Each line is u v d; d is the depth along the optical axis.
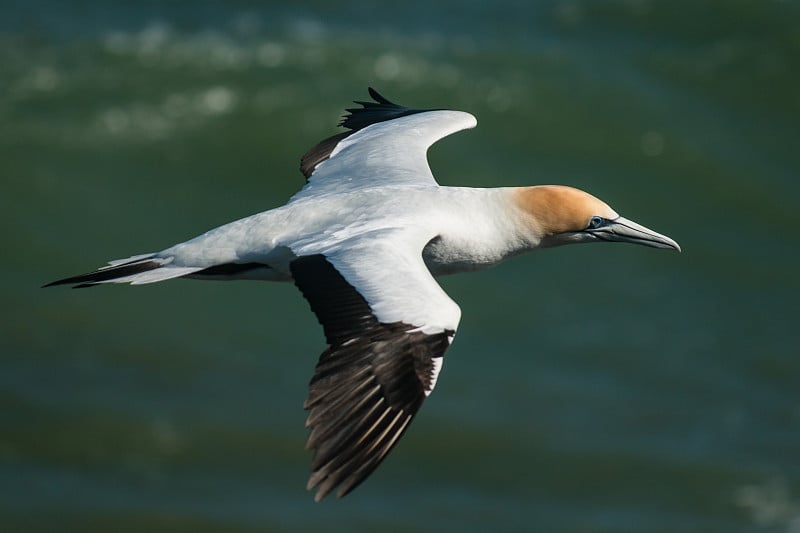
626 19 36.94
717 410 24.28
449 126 13.16
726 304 27.81
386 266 9.55
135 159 30.97
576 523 21.05
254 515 20.52
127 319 25.67
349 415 8.63
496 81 33.75
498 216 11.76
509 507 21.36
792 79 35.22
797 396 24.81
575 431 23.41
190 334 25.41
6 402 22.86
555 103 33.72
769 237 30.66
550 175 32.03
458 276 27.61
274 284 26.75
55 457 21.67
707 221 31.11
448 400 24.00
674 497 21.83
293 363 24.91
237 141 31.70
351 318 9.14
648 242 12.20
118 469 21.52
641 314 27.16
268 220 10.80
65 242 28.59
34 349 24.64
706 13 37.12
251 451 22.19
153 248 28.92
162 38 34.38
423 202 11.23
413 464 22.25
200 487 21.20
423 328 8.99
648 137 32.97
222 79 33.03
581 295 27.45
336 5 36.72
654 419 23.94
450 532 20.47
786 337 26.72
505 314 26.75
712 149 32.97
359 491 21.38
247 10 35.97
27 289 26.83
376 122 13.72
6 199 29.39
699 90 34.81
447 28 36.19
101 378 23.89
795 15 36.84
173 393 23.66
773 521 21.27
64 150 30.83
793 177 32.53
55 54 33.50
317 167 12.61
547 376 25.12
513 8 37.34
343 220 10.69
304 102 32.62
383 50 34.50
